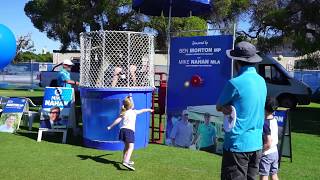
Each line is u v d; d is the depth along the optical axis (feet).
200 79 29.22
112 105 28.22
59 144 30.19
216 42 28.50
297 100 61.31
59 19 83.56
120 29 83.61
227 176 13.66
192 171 23.56
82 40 30.07
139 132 29.37
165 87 34.19
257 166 13.98
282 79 61.82
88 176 22.07
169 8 35.35
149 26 80.74
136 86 28.94
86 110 29.30
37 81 96.78
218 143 28.55
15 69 99.09
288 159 27.35
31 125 35.58
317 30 58.29
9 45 36.35
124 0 77.30
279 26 59.47
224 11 91.71
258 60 13.80
